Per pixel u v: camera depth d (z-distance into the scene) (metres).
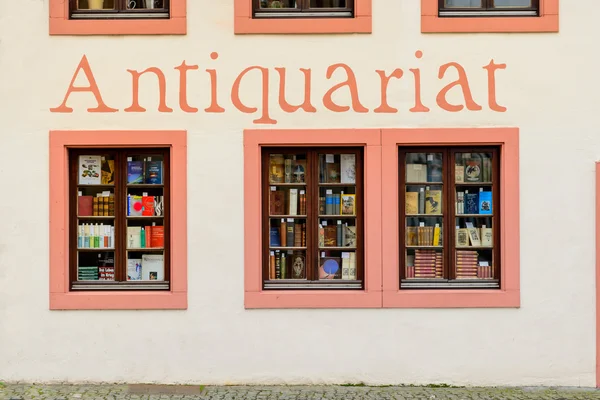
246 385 7.53
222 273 7.54
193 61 7.52
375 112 7.51
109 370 7.54
